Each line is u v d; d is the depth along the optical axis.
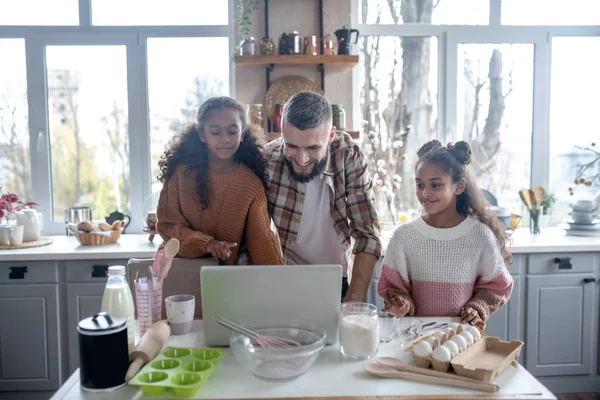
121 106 3.11
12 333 2.54
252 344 1.17
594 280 2.67
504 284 1.62
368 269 1.66
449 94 3.16
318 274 1.23
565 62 3.24
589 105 3.27
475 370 1.05
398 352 1.24
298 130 1.45
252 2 2.86
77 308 2.55
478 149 3.23
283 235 1.74
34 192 3.10
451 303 1.63
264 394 1.02
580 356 2.70
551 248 2.61
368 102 3.15
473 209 1.73
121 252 2.53
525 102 3.22
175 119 3.13
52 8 3.05
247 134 1.65
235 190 1.60
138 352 1.14
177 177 1.63
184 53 3.10
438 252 1.65
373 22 3.13
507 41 3.17
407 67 3.15
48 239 2.84
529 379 1.09
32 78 3.05
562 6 3.21
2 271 2.52
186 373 1.07
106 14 3.07
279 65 2.98
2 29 3.02
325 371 1.13
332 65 2.90
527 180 3.26
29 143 3.09
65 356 2.58
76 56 3.08
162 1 3.08
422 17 3.15
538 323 2.67
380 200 3.07
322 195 1.74
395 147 3.16
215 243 1.53
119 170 3.15
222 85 3.12
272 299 1.23
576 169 3.29
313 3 2.96
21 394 2.59
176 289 1.58
